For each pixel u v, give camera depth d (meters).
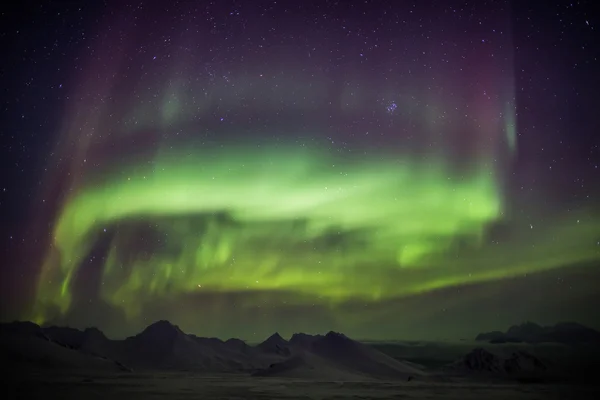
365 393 46.62
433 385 60.41
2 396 35.16
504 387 57.47
